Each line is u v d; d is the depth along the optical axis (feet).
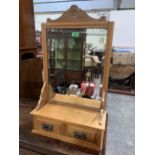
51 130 2.56
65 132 2.49
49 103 2.98
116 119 5.26
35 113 2.61
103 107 2.67
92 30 2.47
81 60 2.80
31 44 4.70
